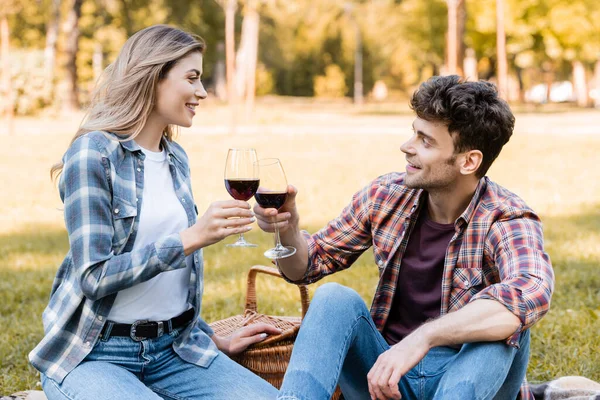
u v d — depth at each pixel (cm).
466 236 276
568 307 513
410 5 3403
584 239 744
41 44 3822
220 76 5125
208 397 275
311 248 304
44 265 681
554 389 339
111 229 262
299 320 338
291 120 2741
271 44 5862
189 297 287
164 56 270
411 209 287
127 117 271
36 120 2586
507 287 249
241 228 253
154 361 278
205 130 2145
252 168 276
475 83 270
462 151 269
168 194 280
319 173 1294
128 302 268
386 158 1502
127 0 3612
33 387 387
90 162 261
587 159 1445
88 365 263
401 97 6025
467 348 251
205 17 3866
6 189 1175
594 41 3038
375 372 246
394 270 288
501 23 2145
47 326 268
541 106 4150
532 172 1280
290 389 240
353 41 5806
